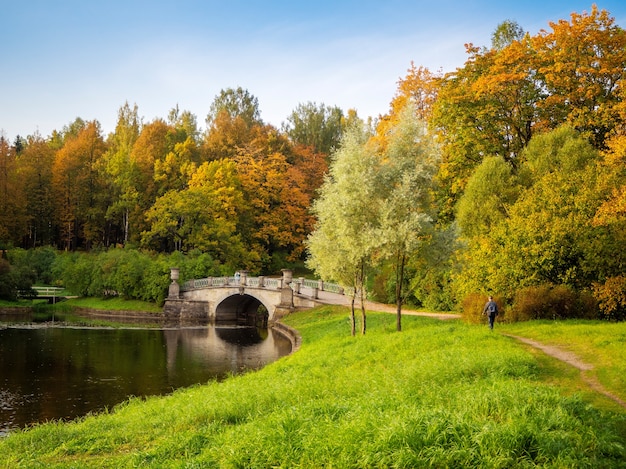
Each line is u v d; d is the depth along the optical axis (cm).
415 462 758
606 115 3350
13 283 6147
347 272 2825
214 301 5888
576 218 2714
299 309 5138
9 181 7675
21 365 3100
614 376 1344
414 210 2681
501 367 1420
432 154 2789
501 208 3269
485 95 3947
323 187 2877
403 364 1723
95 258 6812
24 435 1416
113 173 8069
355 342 2541
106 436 1348
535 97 3881
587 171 2888
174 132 8806
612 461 801
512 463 758
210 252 6919
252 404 1430
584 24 3575
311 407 1132
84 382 2684
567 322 2466
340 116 9606
